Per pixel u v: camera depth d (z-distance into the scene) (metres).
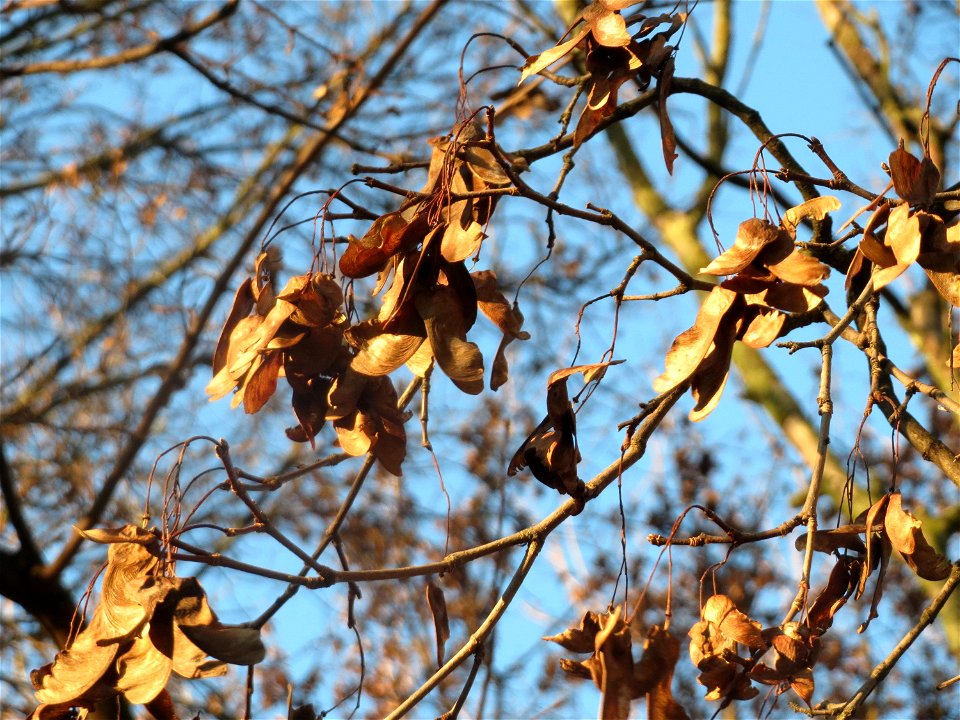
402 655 8.44
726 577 7.85
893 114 5.45
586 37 2.54
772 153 3.21
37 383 7.18
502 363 2.23
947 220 2.13
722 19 6.16
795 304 2.04
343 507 2.92
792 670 2.15
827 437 2.37
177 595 2.19
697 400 2.06
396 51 5.32
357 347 2.18
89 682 2.21
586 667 2.03
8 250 6.97
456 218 2.17
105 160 7.26
